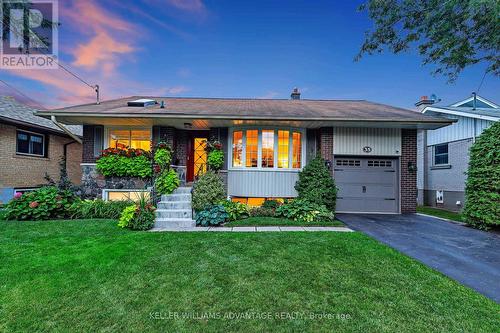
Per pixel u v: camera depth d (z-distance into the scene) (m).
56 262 3.89
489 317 2.61
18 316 2.60
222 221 6.64
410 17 6.21
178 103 10.25
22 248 4.48
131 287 3.20
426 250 4.69
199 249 4.57
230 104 10.27
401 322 2.54
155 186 7.70
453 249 4.76
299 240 5.14
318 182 8.12
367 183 9.09
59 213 7.00
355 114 8.38
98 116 7.63
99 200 7.55
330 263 3.98
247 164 8.87
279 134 8.92
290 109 9.24
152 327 2.46
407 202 8.96
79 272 3.57
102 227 5.97
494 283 3.37
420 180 13.34
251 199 9.12
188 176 9.71
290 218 7.33
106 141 8.92
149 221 6.12
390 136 9.00
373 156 9.07
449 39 5.97
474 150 6.97
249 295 3.04
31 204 6.68
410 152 9.04
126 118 7.77
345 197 9.08
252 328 2.45
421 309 2.75
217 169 8.92
